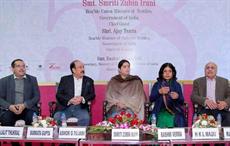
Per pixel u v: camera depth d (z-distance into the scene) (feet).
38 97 29.94
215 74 30.04
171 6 31.42
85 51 31.55
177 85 29.17
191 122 30.68
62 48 31.58
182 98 28.89
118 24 31.45
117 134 21.39
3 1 31.60
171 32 31.42
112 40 31.53
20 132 22.16
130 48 31.50
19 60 29.99
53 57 31.60
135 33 31.50
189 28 31.40
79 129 21.94
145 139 21.56
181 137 21.45
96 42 31.53
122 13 31.50
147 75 31.45
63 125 24.45
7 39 31.60
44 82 31.58
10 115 29.04
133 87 29.96
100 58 31.50
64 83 29.94
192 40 31.40
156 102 28.89
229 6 31.24
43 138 21.88
